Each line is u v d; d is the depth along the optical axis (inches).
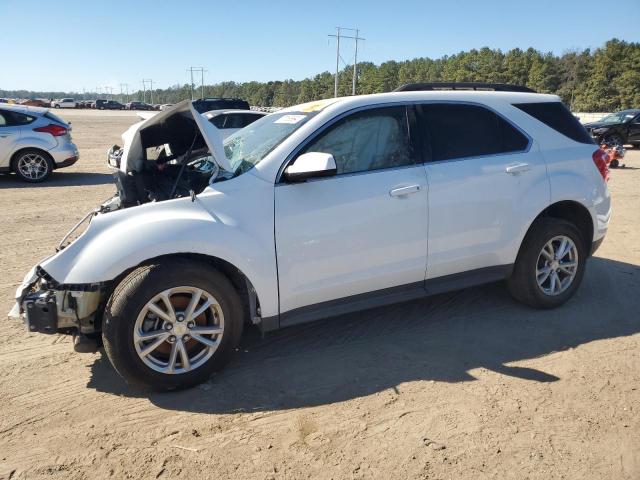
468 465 102.3
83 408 121.1
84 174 499.5
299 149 136.6
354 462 103.3
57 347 151.3
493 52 4028.1
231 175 134.6
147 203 128.7
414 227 147.3
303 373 136.6
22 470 100.7
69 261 121.0
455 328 162.9
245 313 148.2
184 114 144.8
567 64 3769.7
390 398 124.8
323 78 5019.7
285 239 132.6
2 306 177.6
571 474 99.9
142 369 122.0
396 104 150.0
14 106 438.3
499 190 158.7
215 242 124.3
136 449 107.1
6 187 417.1
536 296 170.9
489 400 123.6
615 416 117.4
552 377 133.9
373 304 146.9
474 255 158.7
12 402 123.0
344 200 138.1
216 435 111.7
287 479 98.8
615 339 155.3
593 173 176.6
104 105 3582.7
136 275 119.8
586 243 182.4
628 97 2947.8
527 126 168.1
